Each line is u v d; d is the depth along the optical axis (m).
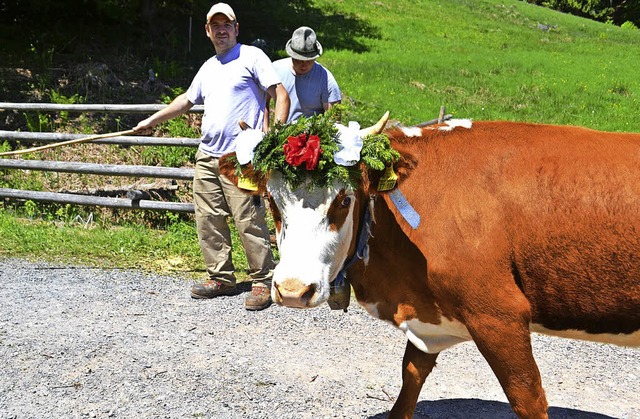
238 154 3.54
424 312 3.78
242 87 5.98
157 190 9.97
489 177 3.58
